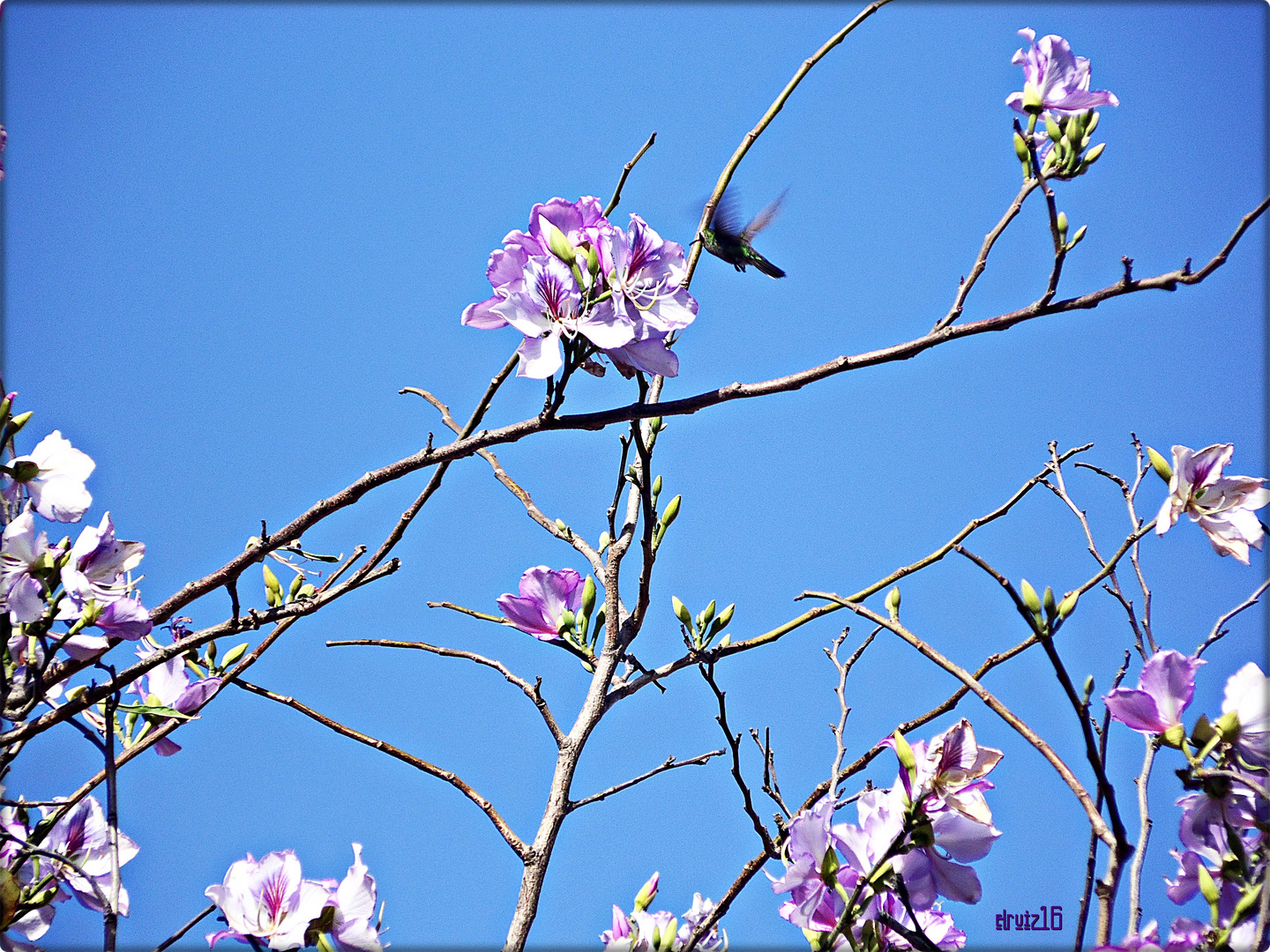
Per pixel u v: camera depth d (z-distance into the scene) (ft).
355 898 7.60
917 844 7.47
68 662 7.53
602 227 7.57
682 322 7.57
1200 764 7.41
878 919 7.50
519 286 7.54
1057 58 7.66
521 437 7.55
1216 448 7.72
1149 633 7.91
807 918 7.59
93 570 7.66
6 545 7.55
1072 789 7.30
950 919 7.93
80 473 7.75
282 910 7.58
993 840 7.50
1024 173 7.64
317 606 7.74
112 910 7.43
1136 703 7.45
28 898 7.78
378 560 7.82
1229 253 7.28
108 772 7.52
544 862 7.84
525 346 7.50
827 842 7.57
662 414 7.55
